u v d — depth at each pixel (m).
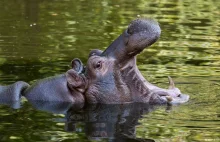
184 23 29.14
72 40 24.83
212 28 27.86
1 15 30.81
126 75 15.41
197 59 21.34
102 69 15.36
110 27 27.91
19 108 15.01
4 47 23.38
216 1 36.66
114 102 15.38
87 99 15.48
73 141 12.37
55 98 15.55
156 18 30.38
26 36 25.61
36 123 13.73
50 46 23.61
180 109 14.88
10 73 18.72
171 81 15.98
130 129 13.24
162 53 22.45
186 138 12.51
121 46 15.20
